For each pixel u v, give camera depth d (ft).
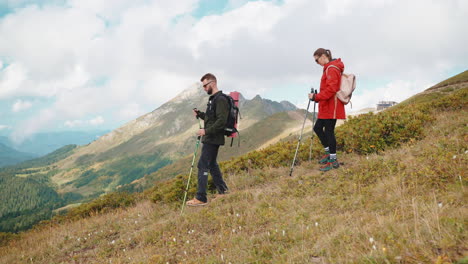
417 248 8.60
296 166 28.66
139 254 17.21
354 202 16.25
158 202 31.37
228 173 32.91
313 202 18.21
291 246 12.96
